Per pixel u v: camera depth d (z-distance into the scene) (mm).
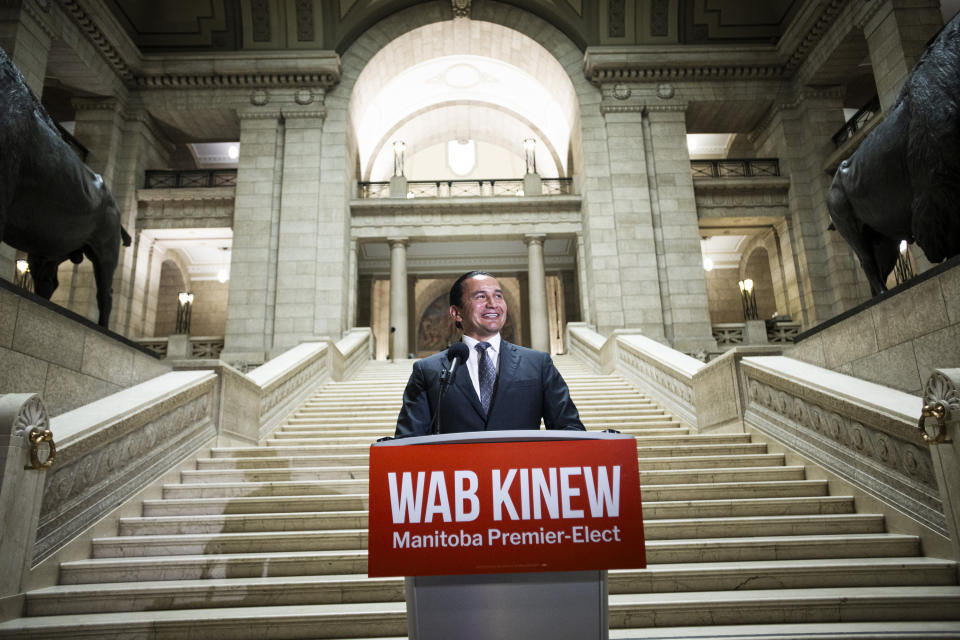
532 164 19891
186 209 18344
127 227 17578
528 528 1879
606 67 18469
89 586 3873
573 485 1908
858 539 4172
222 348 17172
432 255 22641
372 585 3799
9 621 3453
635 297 17234
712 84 18781
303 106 18422
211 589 3742
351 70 18953
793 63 18328
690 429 7785
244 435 7344
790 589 3756
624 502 1898
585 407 9008
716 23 18766
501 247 22328
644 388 9836
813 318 17156
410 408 2617
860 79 19125
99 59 16859
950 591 3482
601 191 18047
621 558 1860
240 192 17703
